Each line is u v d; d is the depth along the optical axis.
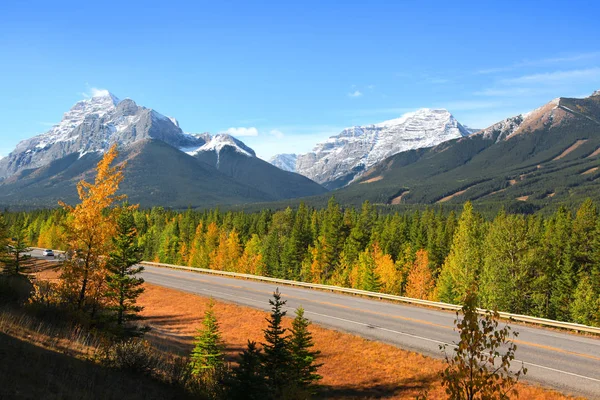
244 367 13.88
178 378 13.91
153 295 40.91
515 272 41.06
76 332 16.62
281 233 95.62
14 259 48.00
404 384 18.70
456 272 52.38
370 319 27.84
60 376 10.06
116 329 19.95
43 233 104.75
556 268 51.38
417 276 63.72
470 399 6.32
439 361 20.00
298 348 18.36
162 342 25.50
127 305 21.38
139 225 121.31
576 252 55.31
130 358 13.59
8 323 13.48
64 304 20.11
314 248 79.25
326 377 20.73
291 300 34.69
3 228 47.69
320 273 75.88
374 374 20.20
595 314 42.50
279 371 16.31
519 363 18.47
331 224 77.62
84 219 20.20
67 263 20.20
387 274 65.06
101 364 12.85
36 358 10.74
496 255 42.47
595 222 56.97
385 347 22.31
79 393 9.33
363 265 63.00
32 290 23.08
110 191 20.53
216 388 14.05
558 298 49.62
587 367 18.00
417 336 23.80
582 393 15.53
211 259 87.50
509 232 42.06
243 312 32.44
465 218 57.38
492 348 6.48
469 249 51.47
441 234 76.44
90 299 20.70
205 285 43.94
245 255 81.50
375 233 81.12
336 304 32.84
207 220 113.81
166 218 132.50
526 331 23.86
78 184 20.44
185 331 30.78
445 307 30.14
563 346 20.86
